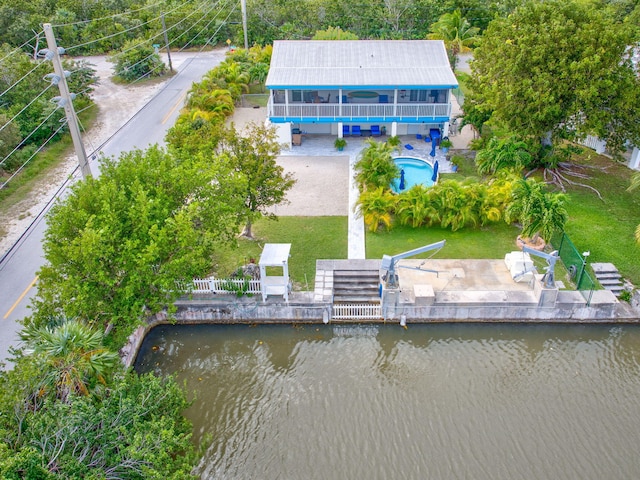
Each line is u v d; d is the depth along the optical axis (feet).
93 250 55.83
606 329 73.77
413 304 73.61
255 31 196.13
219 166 70.85
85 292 57.16
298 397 64.95
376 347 72.13
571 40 92.27
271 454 58.08
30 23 181.06
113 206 61.77
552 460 56.75
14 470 38.63
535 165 106.42
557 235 84.23
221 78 145.79
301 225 91.66
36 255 85.15
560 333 73.51
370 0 197.26
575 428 60.23
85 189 63.52
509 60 95.45
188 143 86.28
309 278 78.79
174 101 147.64
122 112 140.77
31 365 49.08
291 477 55.62
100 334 55.42
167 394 52.65
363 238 87.86
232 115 137.90
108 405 49.16
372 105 114.83
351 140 124.98
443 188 89.86
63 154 118.93
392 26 192.65
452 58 155.22
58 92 130.21
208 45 203.82
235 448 58.75
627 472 55.57
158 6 204.85
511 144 98.27
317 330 74.69
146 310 71.26
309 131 128.47
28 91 123.85
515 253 80.12
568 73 91.30
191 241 62.08
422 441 59.11
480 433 59.82
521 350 71.10
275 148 81.20
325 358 70.59
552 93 91.45
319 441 59.36
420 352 71.20
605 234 87.66
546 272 74.43
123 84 162.91
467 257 83.15
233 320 75.72
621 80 91.61
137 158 70.13
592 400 63.67
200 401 64.49
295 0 204.85
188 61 185.88
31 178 108.27
